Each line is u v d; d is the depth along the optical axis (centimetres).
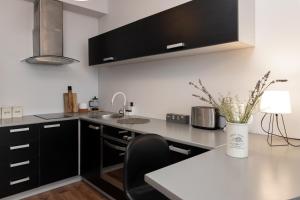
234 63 189
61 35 282
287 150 130
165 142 136
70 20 319
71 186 264
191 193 75
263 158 115
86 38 337
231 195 74
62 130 258
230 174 92
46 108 301
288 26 158
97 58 292
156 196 123
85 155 265
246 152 115
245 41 160
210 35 164
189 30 178
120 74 313
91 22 342
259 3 172
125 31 243
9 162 218
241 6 155
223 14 156
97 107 346
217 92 202
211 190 77
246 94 182
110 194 226
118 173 213
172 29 192
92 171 253
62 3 284
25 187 229
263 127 172
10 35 267
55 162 253
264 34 170
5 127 214
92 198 235
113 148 218
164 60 250
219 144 141
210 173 93
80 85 335
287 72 159
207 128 189
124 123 223
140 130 187
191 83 213
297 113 155
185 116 219
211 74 206
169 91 246
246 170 97
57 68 310
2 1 261
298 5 153
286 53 159
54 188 258
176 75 238
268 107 139
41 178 241
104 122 230
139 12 277
